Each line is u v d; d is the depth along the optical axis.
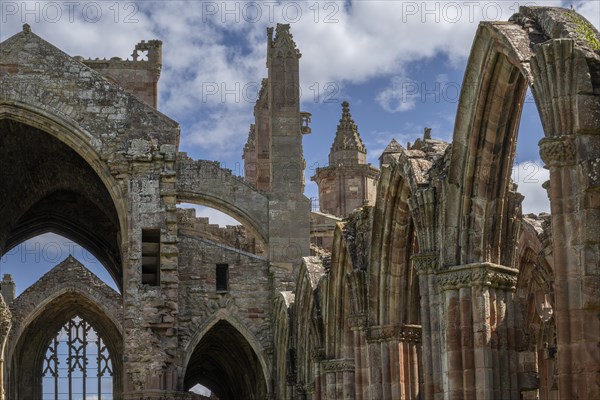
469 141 30.14
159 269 50.00
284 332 52.19
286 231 56.44
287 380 51.16
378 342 37.62
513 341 30.12
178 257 54.72
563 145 23.25
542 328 42.00
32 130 52.81
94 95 51.03
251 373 64.88
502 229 30.53
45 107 50.66
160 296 49.06
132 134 50.84
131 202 49.88
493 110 29.53
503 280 30.20
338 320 43.50
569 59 23.48
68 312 73.62
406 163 33.16
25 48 51.22
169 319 48.91
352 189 80.31
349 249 39.97
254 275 55.44
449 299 30.28
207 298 54.69
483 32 28.17
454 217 30.73
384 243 37.34
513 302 30.36
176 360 49.03
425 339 31.19
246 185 56.97
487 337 29.72
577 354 22.55
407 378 37.25
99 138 50.56
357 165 80.62
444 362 30.39
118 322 68.56
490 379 29.52
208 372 76.81
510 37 26.77
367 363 38.44
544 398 42.16
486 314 29.83
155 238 50.56
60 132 50.62
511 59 26.72
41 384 74.56
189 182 56.69
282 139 57.66
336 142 81.44
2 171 55.44
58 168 57.09
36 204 61.72
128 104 51.12
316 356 44.88
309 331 47.53
